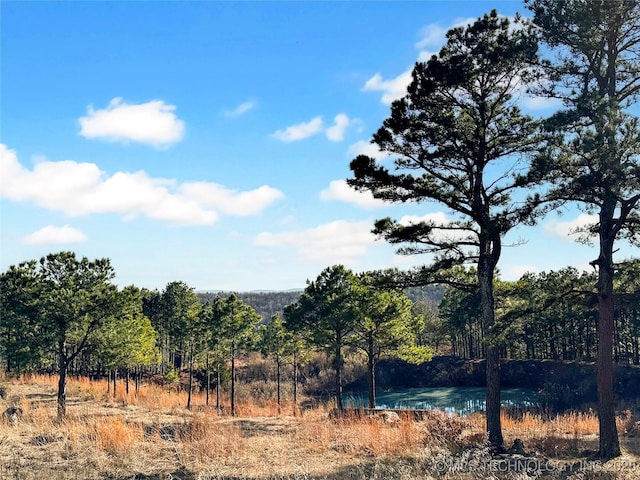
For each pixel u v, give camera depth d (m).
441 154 16.95
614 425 14.34
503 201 17.91
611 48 15.42
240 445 14.44
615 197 13.76
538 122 16.22
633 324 51.09
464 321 66.62
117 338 24.11
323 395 63.62
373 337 32.19
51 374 47.78
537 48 15.47
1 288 22.20
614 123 13.16
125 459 12.64
